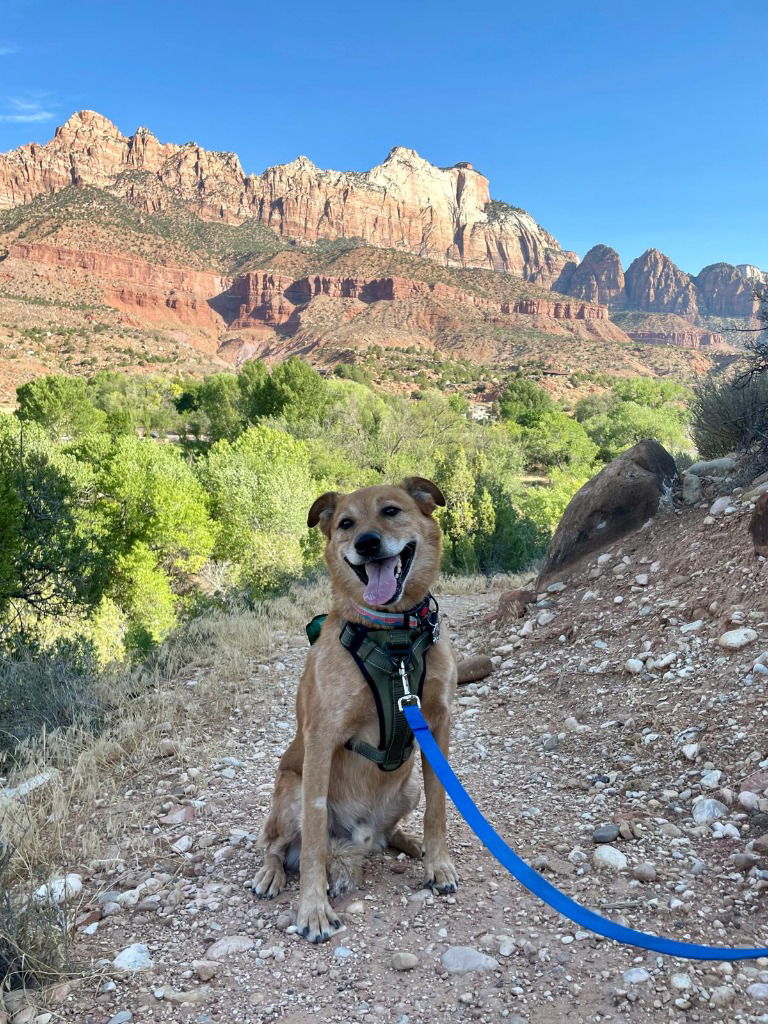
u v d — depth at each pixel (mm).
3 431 9438
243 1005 884
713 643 1765
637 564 2418
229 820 1368
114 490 8953
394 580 1071
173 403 34406
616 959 923
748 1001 850
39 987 914
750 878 1065
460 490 8234
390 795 1143
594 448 25656
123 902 1097
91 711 1947
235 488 9977
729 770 1341
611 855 1136
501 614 2646
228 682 2258
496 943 967
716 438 3355
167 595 8156
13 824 1287
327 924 1004
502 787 1459
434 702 1115
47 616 5355
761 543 1939
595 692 1814
